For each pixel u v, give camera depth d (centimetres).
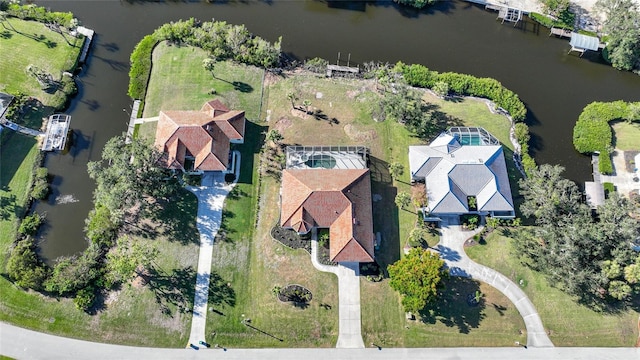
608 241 6656
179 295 6812
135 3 9225
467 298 6912
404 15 9219
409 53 8956
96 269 6862
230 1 9231
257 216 7331
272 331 6669
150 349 6544
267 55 8488
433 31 9162
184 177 7438
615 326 6788
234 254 7081
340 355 6588
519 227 7356
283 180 7288
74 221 7350
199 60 8569
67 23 8750
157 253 6681
